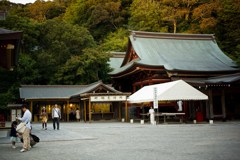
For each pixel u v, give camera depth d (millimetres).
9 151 10969
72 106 40219
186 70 35156
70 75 42844
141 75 40281
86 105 37625
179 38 45625
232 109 34219
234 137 13906
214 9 59219
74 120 39531
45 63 44938
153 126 23703
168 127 22281
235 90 29641
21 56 44062
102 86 32812
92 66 42719
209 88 28625
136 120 35156
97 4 77688
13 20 46812
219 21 58125
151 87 30547
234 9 53625
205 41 46188
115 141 13273
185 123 27016
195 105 33000
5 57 17484
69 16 79938
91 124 29078
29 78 43438
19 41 15914
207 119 29938
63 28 48312
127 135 16250
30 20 50719
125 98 32906
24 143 10930
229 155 8547
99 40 76250
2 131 20016
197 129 19516
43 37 49188
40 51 48688
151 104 29719
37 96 37062
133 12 73938
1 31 15672
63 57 46094
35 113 38625
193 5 66125
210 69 37250
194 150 9758
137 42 43125
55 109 22172
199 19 62594
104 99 32094
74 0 86750
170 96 25453
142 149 10320
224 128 20062
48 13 88188
